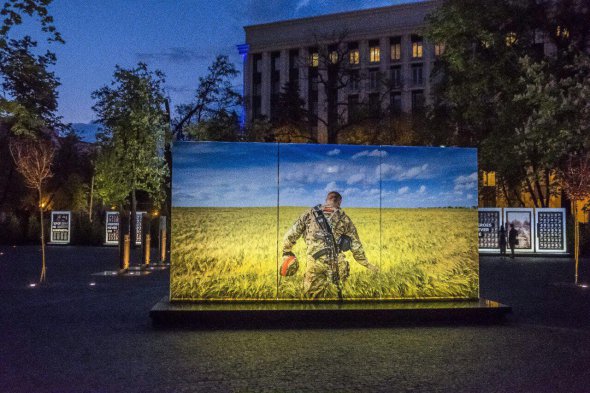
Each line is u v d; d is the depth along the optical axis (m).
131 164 43.19
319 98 77.25
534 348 8.38
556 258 32.12
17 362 7.47
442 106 38.53
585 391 6.16
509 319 11.02
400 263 11.90
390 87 46.22
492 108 33.19
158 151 43.69
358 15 77.00
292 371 6.99
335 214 11.79
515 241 31.02
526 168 34.75
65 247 44.31
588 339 9.08
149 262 25.23
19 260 28.77
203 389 6.21
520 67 30.92
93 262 27.25
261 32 82.12
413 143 41.62
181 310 10.28
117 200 44.81
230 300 11.47
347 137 46.41
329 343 8.70
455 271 12.02
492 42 30.92
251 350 8.19
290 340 8.92
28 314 11.52
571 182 22.25
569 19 32.00
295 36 80.06
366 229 11.86
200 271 11.44
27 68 10.98
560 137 25.61
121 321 10.70
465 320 10.74
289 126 47.88
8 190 56.31
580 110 25.09
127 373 6.89
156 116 42.88
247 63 83.38
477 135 36.00
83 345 8.55
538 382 6.51
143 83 42.06
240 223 11.55
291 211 11.68
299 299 11.58
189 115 43.50
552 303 13.38
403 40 75.00
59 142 57.03
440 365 7.32
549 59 31.09
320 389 6.21
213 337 9.16
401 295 11.85
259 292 11.52
